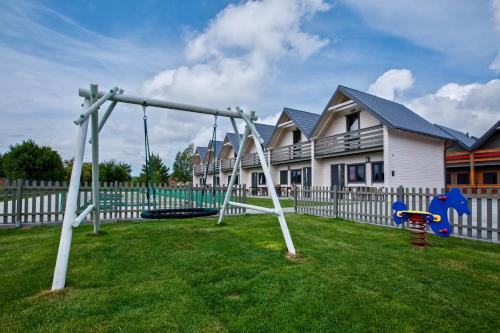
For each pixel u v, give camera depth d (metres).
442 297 2.58
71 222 3.10
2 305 2.44
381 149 13.89
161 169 34.69
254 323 2.14
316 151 17.78
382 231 5.71
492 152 18.00
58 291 2.70
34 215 6.50
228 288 2.77
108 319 2.21
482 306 2.42
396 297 2.57
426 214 4.91
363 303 2.45
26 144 22.25
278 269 3.31
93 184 5.21
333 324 2.13
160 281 2.96
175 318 2.22
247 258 3.75
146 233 5.39
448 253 4.01
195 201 8.45
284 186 20.72
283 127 21.20
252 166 24.42
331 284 2.86
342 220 7.25
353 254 3.95
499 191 4.58
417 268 3.35
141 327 2.09
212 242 4.63
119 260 3.67
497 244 4.55
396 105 18.30
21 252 4.09
